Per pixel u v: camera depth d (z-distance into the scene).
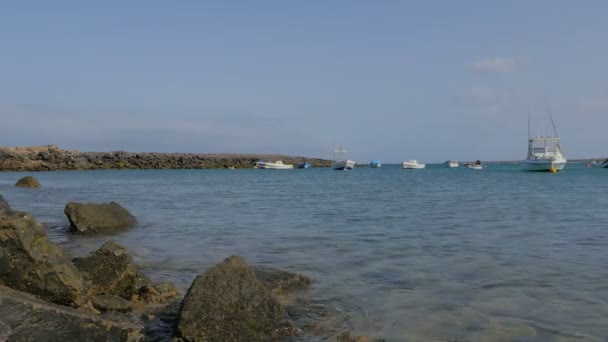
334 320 7.55
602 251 12.52
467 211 22.86
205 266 11.27
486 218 19.94
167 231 16.75
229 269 7.37
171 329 7.17
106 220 17.03
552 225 17.58
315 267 11.01
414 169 147.12
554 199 29.91
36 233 7.54
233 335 6.68
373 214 21.95
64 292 7.29
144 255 12.58
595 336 6.73
